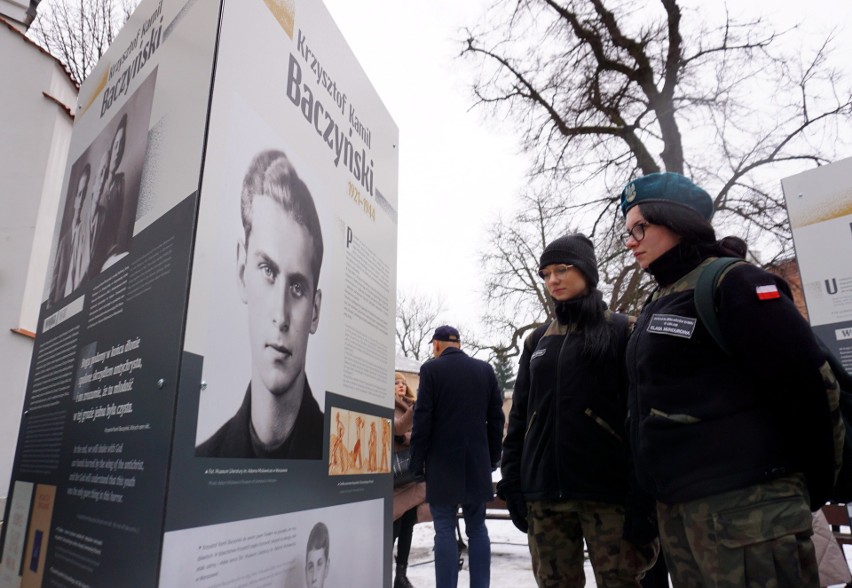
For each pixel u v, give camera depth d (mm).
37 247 6082
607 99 13367
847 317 3695
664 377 1571
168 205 1139
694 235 1678
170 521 942
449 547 3318
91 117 1689
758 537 1313
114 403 1174
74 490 1284
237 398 1129
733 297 1451
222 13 1155
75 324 1491
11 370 5605
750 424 1410
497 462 3719
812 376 1312
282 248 1328
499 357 18125
